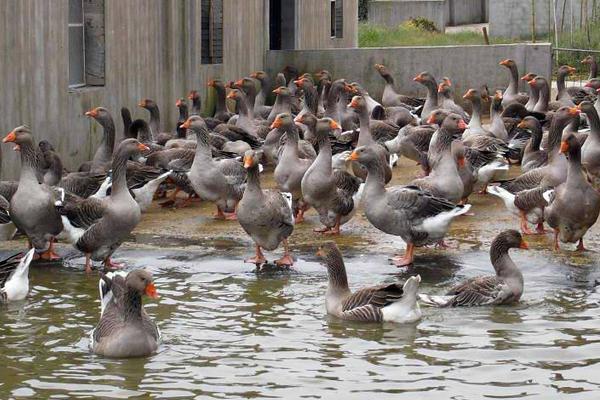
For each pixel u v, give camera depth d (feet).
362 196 46.37
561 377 32.24
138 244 49.88
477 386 31.50
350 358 34.01
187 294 41.57
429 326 37.35
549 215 47.21
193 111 78.33
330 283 39.27
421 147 65.72
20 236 51.60
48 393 30.94
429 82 81.46
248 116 77.41
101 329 35.17
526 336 36.09
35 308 39.75
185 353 34.60
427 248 48.62
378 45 149.48
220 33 88.02
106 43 67.77
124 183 44.88
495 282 39.93
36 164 51.16
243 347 35.17
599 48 131.95
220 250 48.78
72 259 47.34
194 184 55.01
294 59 99.71
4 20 55.88
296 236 51.57
